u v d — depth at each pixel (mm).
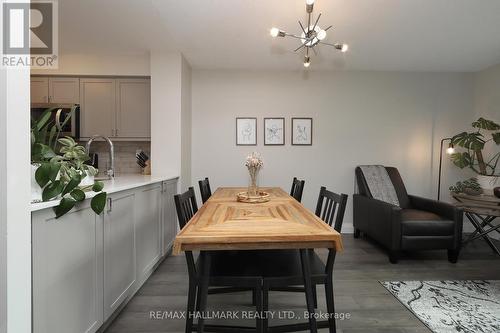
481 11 2211
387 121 3838
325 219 1726
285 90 3797
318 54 3189
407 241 2650
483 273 2463
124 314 1806
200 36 2721
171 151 3211
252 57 3299
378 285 2223
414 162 3855
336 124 3824
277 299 2000
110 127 3348
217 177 3803
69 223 1238
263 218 1476
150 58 3176
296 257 1566
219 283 1310
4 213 851
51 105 3205
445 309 1865
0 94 836
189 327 1332
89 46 2998
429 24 2438
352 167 3848
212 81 3766
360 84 3812
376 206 2961
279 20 2377
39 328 1059
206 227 1290
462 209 2727
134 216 1986
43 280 1079
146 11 2236
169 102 3186
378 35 2662
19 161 887
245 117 3791
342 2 2084
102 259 1539
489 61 3391
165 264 2660
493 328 1653
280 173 3824
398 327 1673
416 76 3826
